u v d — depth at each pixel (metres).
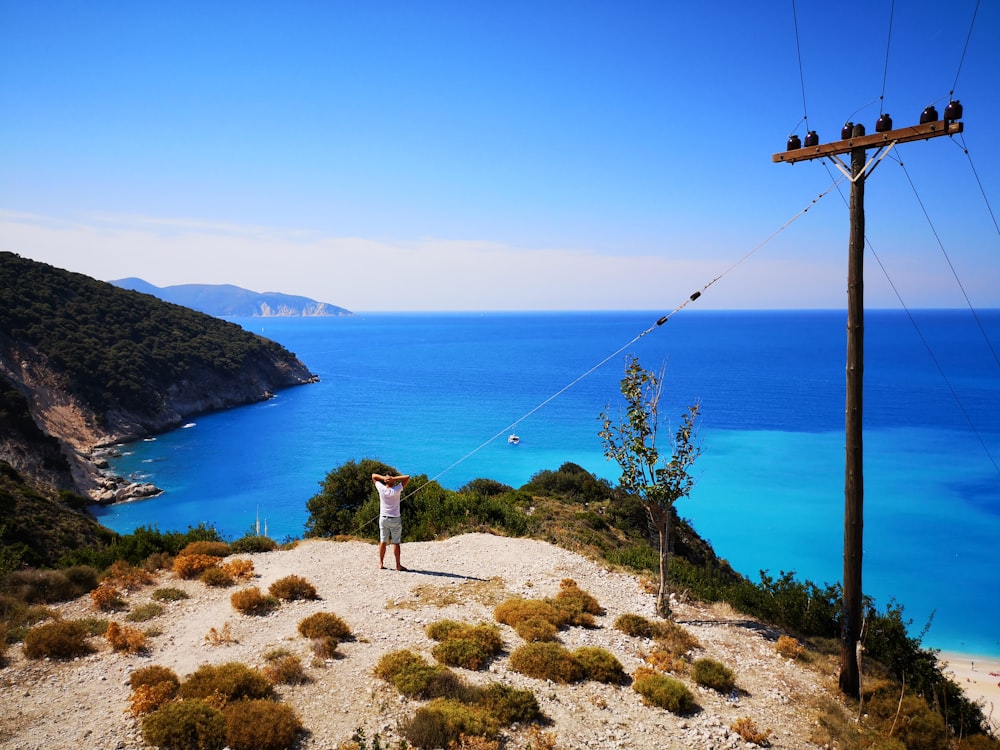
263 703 9.40
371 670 11.33
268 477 90.44
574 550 23.44
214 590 15.90
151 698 9.52
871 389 173.88
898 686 13.80
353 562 18.94
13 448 72.25
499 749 9.09
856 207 12.30
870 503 76.06
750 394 165.00
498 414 143.38
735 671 13.27
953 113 10.85
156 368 131.25
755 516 71.69
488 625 14.09
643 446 15.56
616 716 10.63
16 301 119.44
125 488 80.25
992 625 46.53
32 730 8.84
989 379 193.38
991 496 78.56
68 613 13.84
